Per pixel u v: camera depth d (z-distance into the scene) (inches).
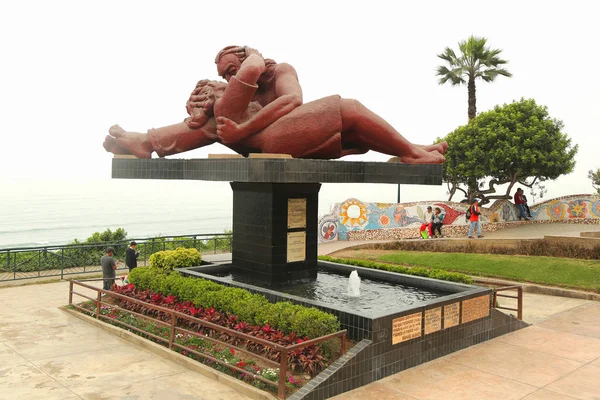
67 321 417.7
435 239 810.8
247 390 267.0
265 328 308.3
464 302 363.9
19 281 600.7
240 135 394.0
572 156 1064.8
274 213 433.4
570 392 282.7
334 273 506.9
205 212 4648.1
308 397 255.8
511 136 1031.6
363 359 287.3
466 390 283.0
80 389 271.6
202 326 355.6
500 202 1067.3
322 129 391.5
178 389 273.9
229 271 498.3
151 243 791.1
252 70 387.5
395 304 374.6
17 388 272.4
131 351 340.2
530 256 692.1
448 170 1134.4
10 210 4195.4
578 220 1057.5
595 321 446.9
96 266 711.7
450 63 1274.6
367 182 410.6
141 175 453.1
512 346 369.7
